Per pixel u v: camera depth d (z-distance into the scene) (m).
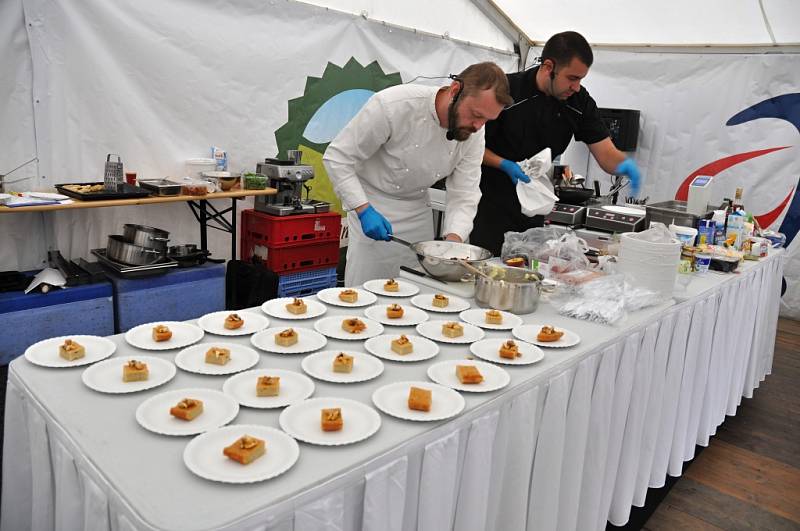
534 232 2.32
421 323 1.59
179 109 3.26
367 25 3.94
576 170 5.14
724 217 2.73
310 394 1.13
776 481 2.43
